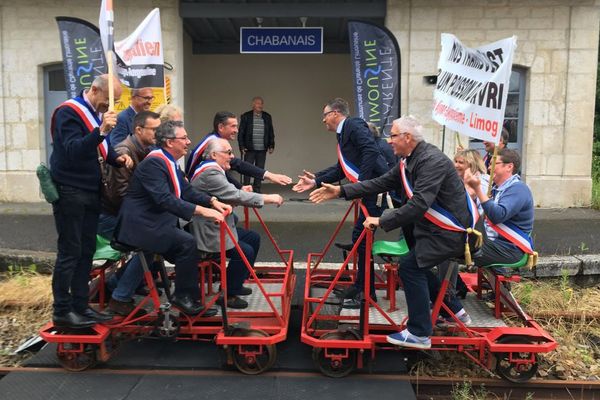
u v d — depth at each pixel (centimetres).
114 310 454
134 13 979
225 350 427
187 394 394
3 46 990
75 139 400
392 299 482
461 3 971
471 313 495
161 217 422
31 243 724
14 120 1002
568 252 696
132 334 444
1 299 566
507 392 430
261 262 652
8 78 996
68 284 417
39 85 1002
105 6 412
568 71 979
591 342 520
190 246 427
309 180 541
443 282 420
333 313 471
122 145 472
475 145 995
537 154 995
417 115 993
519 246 456
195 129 1343
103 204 466
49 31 988
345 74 1335
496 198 478
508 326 475
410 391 401
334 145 1353
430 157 397
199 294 442
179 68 1004
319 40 1024
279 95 1342
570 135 989
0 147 1004
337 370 421
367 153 488
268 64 1331
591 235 778
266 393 396
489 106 469
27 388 401
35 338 483
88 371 428
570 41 972
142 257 425
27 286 596
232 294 475
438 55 983
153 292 427
